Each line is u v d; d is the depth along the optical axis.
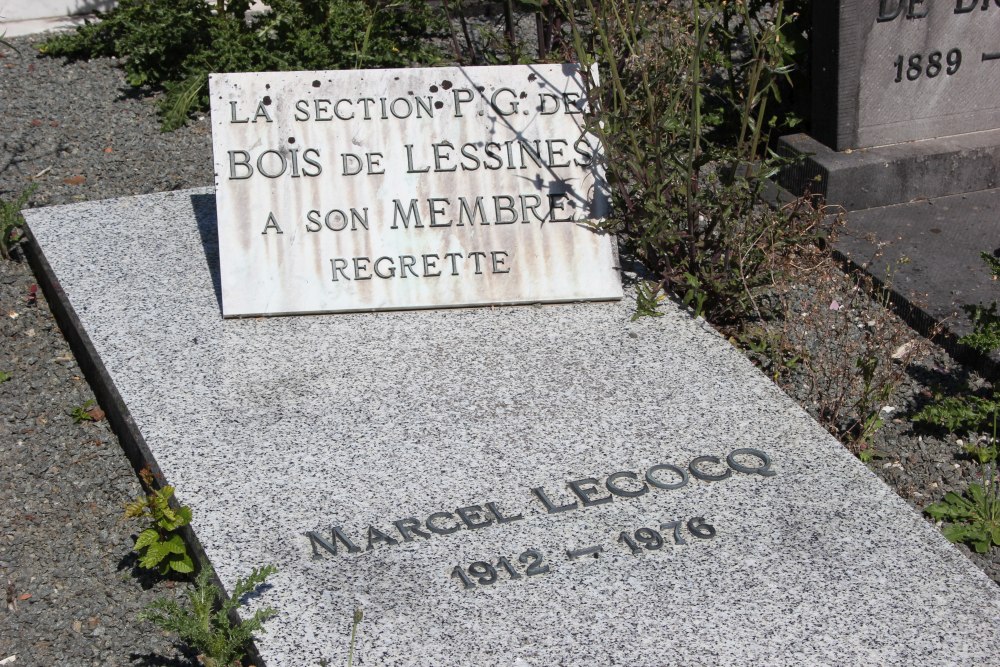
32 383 2.66
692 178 2.73
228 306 2.67
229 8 3.60
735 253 2.72
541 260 2.71
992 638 2.20
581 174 2.73
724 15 3.13
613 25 2.87
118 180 3.17
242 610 2.22
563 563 2.27
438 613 2.21
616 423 2.47
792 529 2.32
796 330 2.75
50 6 3.87
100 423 2.58
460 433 2.46
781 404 2.51
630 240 2.81
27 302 2.83
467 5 3.86
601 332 2.65
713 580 2.26
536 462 2.41
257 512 2.34
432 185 2.71
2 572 2.37
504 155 2.72
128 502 2.46
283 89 2.70
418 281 2.70
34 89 3.52
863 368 2.59
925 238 2.99
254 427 2.46
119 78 3.59
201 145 3.31
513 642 2.18
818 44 3.11
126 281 2.77
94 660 2.26
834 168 3.07
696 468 2.40
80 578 2.36
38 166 3.21
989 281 2.84
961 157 3.13
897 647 2.18
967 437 2.58
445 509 2.34
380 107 2.71
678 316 2.69
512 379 2.55
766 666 2.16
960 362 2.71
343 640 2.18
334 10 3.53
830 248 2.90
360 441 2.44
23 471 2.51
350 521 2.32
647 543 2.30
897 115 3.14
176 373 2.56
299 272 2.69
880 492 2.37
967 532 2.43
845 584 2.25
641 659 2.17
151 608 2.24
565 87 2.73
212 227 2.93
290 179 2.69
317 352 2.61
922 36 3.11
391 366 2.58
